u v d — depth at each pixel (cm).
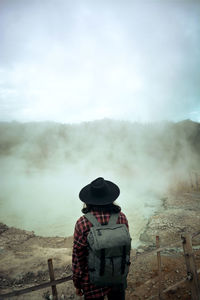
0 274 447
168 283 381
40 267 473
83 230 177
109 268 162
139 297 345
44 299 362
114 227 174
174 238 618
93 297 181
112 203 192
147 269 439
